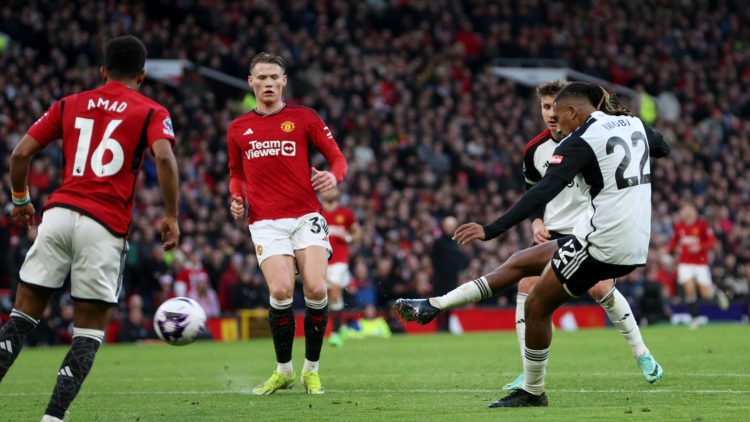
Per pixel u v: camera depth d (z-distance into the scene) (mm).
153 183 55531
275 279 20219
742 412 15852
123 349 41625
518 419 15305
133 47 15992
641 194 16844
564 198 21547
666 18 89562
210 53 65875
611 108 17359
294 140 20719
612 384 21703
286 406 18172
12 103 55375
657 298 57688
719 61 90438
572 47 83188
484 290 18125
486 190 66250
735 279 65250
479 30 80312
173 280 49594
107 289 14984
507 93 76188
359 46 73375
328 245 20906
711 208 68562
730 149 80312
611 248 16578
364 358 32438
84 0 64938
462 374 25328
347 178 61000
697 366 26078
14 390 23359
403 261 55375
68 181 15219
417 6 78625
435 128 68750
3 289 48188
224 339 49531
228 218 55031
